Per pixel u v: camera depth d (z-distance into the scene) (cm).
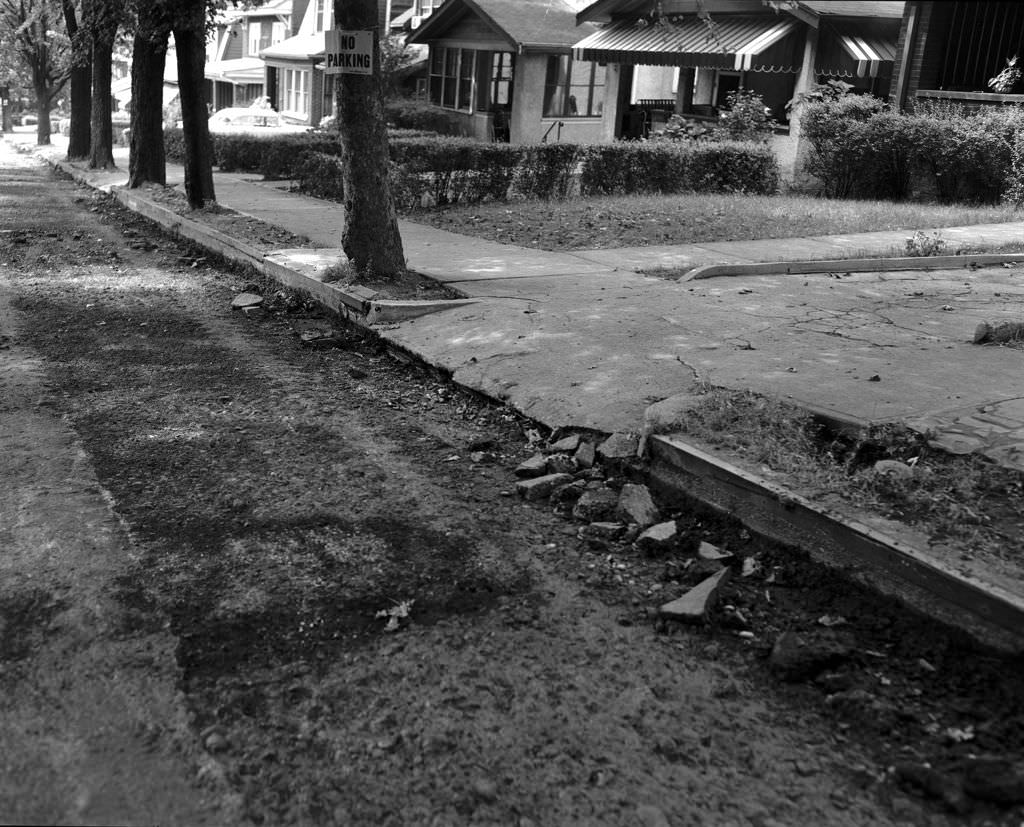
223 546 496
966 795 322
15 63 6481
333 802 319
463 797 322
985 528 443
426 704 371
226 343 912
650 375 695
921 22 2062
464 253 1225
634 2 2688
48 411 700
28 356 852
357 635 418
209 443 644
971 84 2139
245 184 2288
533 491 567
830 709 370
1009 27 2102
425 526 527
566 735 354
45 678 384
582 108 3412
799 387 641
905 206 1788
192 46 1642
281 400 743
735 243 1329
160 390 760
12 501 542
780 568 471
